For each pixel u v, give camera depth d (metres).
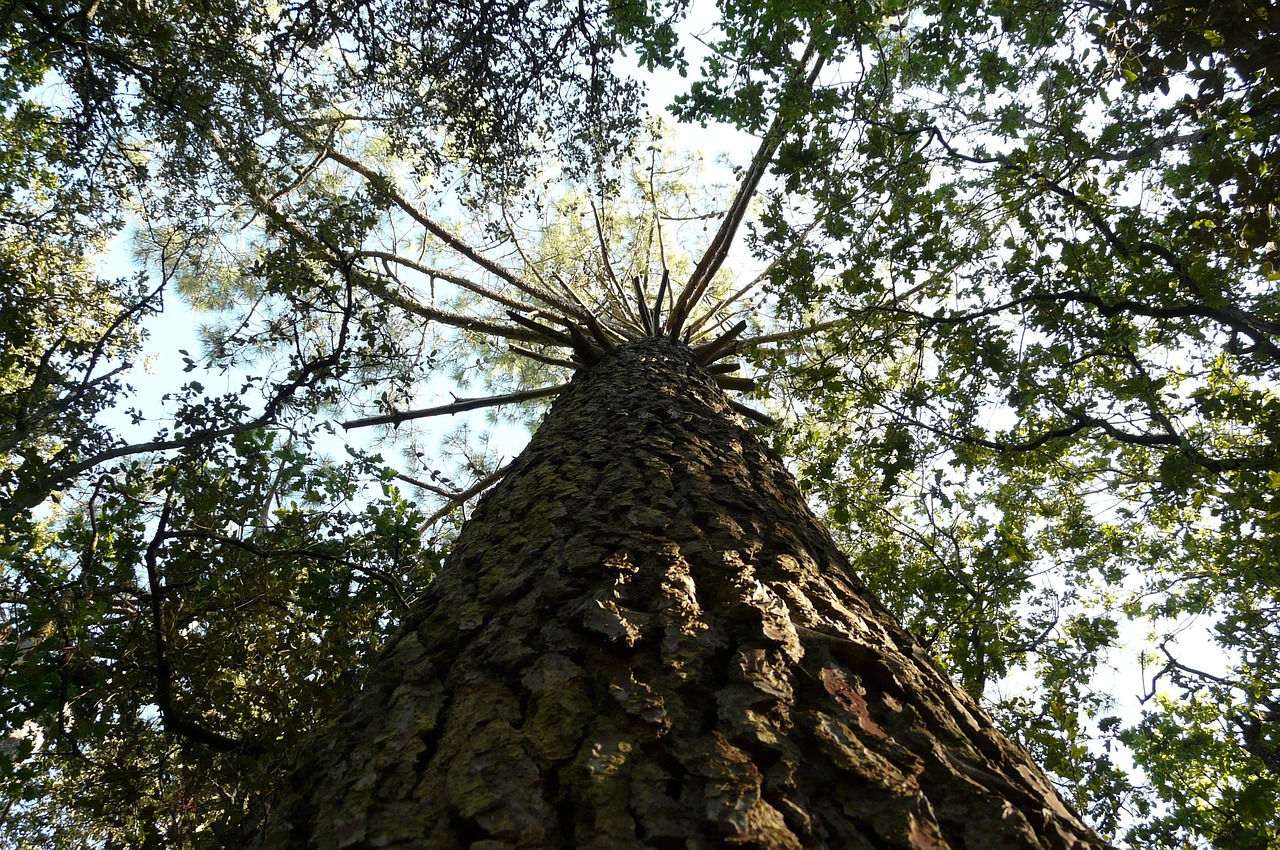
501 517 2.38
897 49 5.22
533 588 1.68
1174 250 5.04
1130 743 4.81
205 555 4.05
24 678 3.32
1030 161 4.91
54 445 5.04
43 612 3.43
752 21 4.48
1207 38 3.68
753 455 2.97
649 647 1.36
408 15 5.02
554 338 5.79
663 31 4.66
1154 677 5.87
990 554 5.34
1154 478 6.35
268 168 5.46
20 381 5.14
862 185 5.00
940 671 1.63
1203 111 4.04
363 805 1.07
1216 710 5.39
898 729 1.21
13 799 3.90
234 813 3.54
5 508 3.58
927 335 5.68
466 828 0.96
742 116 4.72
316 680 3.87
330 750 1.34
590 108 5.71
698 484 2.30
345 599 4.05
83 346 4.37
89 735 3.89
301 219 4.64
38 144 5.64
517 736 1.14
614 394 3.79
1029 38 4.51
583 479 2.42
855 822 0.97
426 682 1.43
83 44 4.41
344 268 4.59
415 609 1.94
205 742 3.59
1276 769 4.90
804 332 7.14
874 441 5.83
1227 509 5.41
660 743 1.09
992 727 1.43
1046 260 5.19
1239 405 5.00
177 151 5.18
